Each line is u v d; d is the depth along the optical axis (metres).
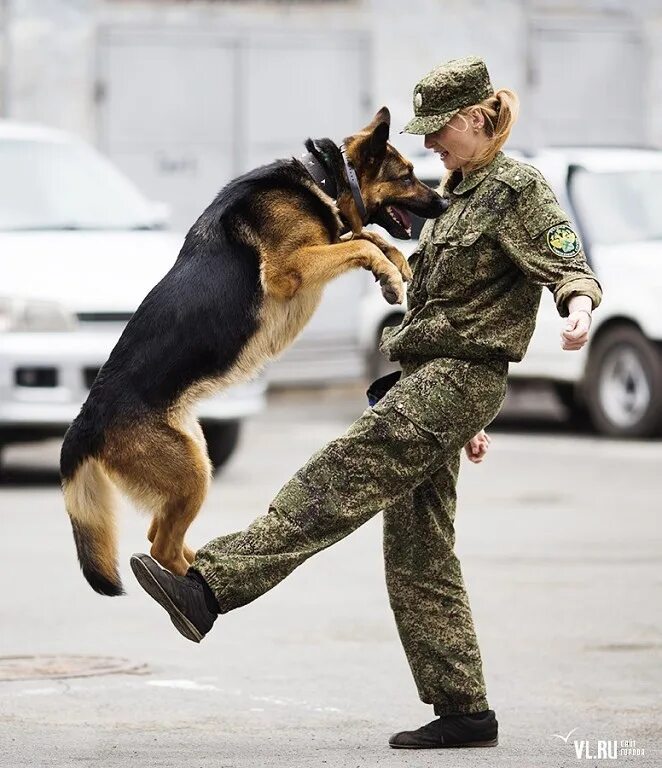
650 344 22.25
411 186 10.11
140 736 8.95
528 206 8.19
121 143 30.55
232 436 19.47
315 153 9.84
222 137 30.86
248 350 9.28
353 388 30.52
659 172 23.31
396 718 9.40
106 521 9.29
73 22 30.19
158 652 11.14
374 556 14.90
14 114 30.16
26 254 18.19
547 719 9.37
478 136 8.34
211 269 9.24
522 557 14.52
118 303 17.91
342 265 9.32
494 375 8.37
